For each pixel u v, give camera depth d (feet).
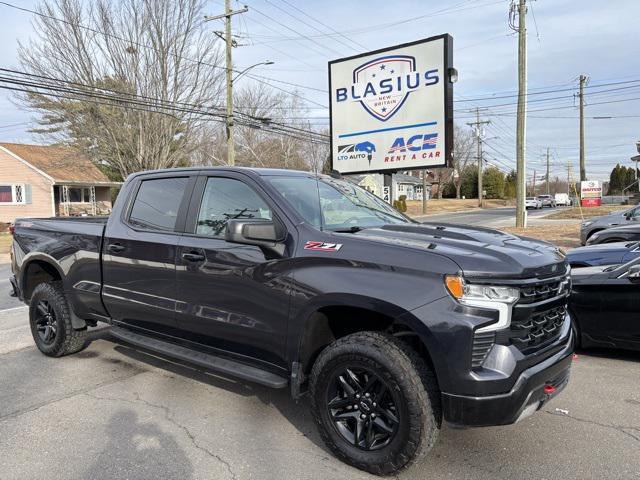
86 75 83.10
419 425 9.75
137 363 17.46
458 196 285.02
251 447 11.60
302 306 11.12
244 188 13.11
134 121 87.86
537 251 11.11
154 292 14.20
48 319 18.01
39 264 18.58
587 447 11.46
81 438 12.03
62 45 81.41
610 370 16.61
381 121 51.29
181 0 84.43
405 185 283.59
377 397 10.36
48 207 110.63
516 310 9.76
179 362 17.54
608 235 34.12
